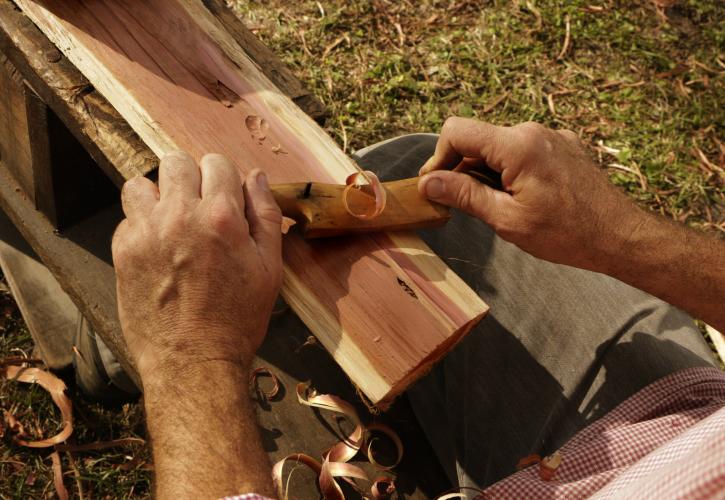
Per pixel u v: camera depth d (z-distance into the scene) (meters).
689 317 1.37
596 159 2.75
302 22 2.90
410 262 1.13
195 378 0.94
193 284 0.96
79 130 1.29
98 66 1.28
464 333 1.13
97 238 1.77
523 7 3.12
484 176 1.19
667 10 3.23
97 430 1.97
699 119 2.88
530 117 2.81
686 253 1.18
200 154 1.19
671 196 2.69
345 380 1.45
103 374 1.80
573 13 3.13
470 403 1.31
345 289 1.09
